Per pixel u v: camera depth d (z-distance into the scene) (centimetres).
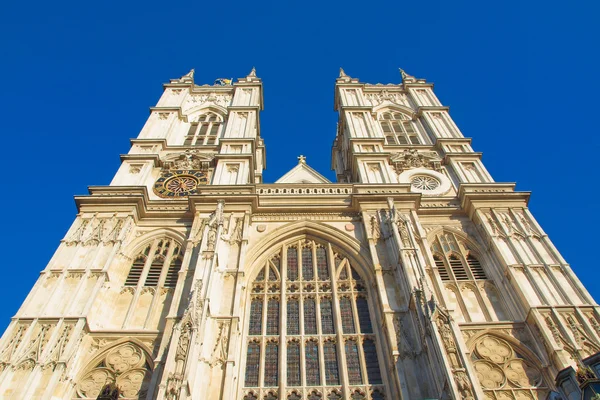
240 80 5978
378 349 2839
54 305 2919
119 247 3366
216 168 4253
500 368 2752
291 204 3800
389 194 3756
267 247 3509
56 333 2720
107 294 3114
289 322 3045
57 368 2547
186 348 2388
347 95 5753
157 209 3816
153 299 3138
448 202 3969
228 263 3238
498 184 3962
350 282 3284
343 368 2753
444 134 4959
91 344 2817
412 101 5722
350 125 5097
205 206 3653
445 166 4509
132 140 4653
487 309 3123
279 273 3378
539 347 2809
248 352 2864
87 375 2695
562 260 3262
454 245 3616
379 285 3072
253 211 3734
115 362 2748
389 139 5047
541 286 3075
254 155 4575
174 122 5088
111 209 3672
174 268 3388
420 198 3756
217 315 2836
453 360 2325
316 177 4784
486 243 3559
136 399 2589
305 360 2820
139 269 3397
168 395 2180
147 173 4228
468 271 3409
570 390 1967
